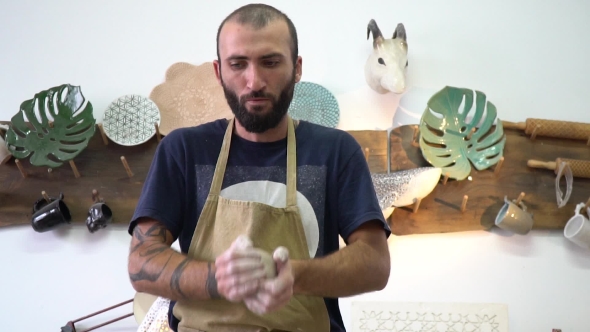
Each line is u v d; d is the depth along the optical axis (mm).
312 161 1227
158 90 2416
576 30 2527
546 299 2342
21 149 2354
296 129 1271
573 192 2393
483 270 2354
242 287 924
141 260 1108
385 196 2264
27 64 2479
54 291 2324
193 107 2406
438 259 2355
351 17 2502
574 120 2475
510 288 2344
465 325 2264
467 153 2363
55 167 2350
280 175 1204
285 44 1166
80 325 2301
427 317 2271
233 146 1235
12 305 2314
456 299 2332
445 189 2365
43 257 2344
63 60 2482
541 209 2371
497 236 2373
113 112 2375
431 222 2344
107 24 2504
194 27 2504
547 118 2471
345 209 1212
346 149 1253
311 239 1175
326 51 2479
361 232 1189
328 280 1069
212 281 1042
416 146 2383
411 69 2479
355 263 1101
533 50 2510
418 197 2281
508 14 2527
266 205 1158
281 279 933
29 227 2361
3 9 2510
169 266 1079
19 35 2496
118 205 2344
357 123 2434
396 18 2508
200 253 1163
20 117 2355
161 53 2488
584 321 2330
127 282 2330
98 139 2389
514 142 2422
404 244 2367
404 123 2434
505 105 2477
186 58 2484
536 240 2377
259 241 1140
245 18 1165
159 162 1225
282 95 1164
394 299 2328
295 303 1144
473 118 2385
